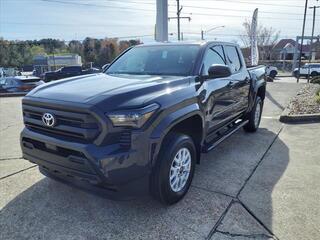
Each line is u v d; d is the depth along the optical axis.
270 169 4.30
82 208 3.23
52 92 3.11
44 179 3.91
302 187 3.72
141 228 2.90
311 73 40.25
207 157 4.80
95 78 3.70
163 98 3.00
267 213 3.15
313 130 6.40
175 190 3.26
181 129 3.55
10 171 4.17
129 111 2.70
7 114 8.51
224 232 2.84
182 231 2.86
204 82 3.81
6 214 3.11
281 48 80.06
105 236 2.79
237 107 5.16
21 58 82.38
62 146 2.80
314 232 2.84
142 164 2.78
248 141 5.68
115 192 2.80
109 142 2.69
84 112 2.68
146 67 4.15
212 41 4.50
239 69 5.30
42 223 2.97
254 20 16.19
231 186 3.76
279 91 14.10
